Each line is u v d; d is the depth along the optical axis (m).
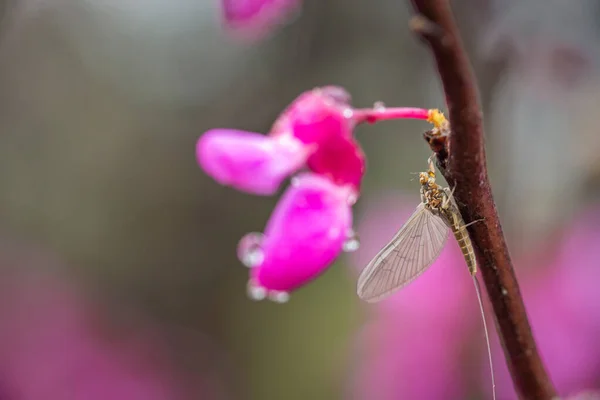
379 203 0.19
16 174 0.29
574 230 0.17
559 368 0.16
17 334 0.22
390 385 0.17
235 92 0.28
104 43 0.31
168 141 0.30
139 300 0.29
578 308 0.16
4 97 0.29
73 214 0.29
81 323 0.24
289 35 0.26
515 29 0.19
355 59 0.25
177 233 0.30
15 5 0.27
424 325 0.17
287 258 0.13
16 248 0.27
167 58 0.30
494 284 0.12
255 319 0.28
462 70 0.12
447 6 0.12
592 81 0.18
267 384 0.26
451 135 0.12
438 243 0.13
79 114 0.30
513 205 0.17
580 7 0.19
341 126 0.13
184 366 0.27
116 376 0.23
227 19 0.14
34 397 0.21
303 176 0.13
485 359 0.16
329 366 0.25
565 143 0.18
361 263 0.19
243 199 0.30
